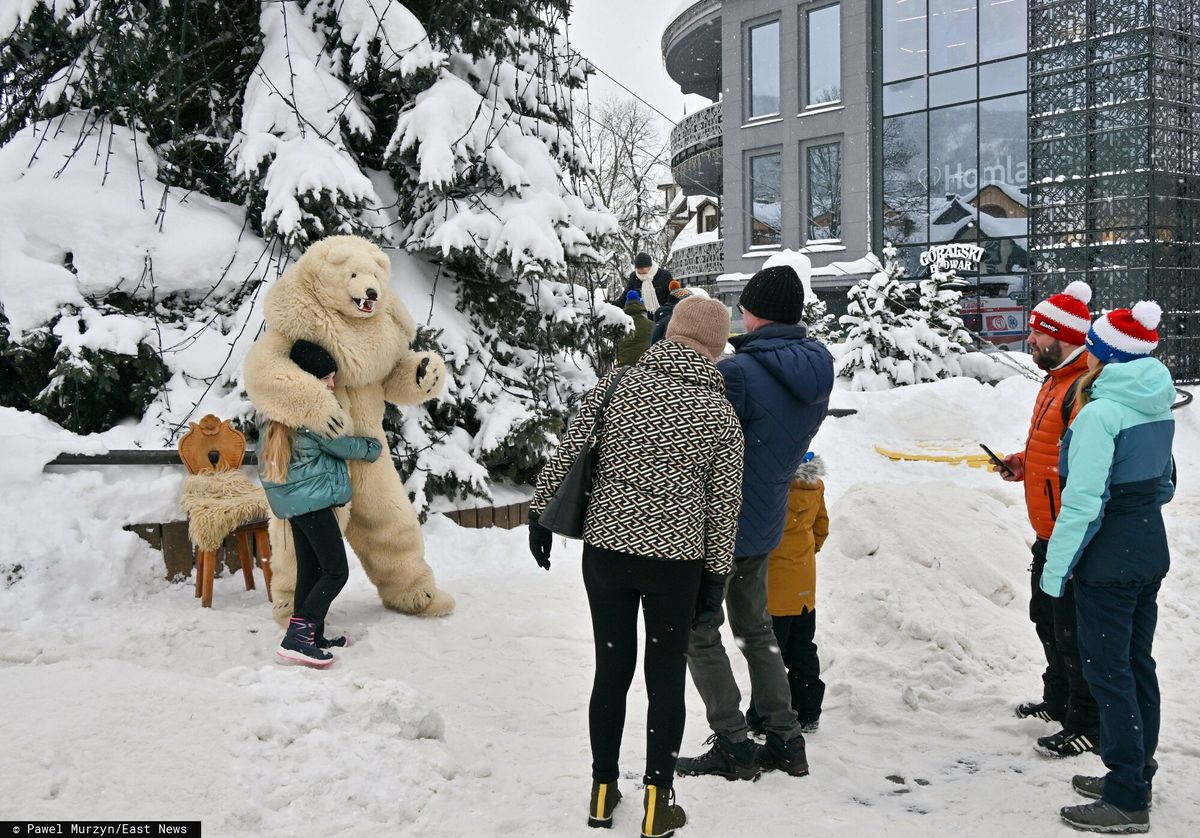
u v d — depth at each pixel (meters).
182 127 8.38
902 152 23.83
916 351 13.90
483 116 7.94
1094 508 3.29
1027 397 12.34
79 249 7.08
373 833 3.03
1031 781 3.68
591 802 3.24
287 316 5.10
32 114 8.08
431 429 7.45
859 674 4.81
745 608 3.74
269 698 3.56
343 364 5.22
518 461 7.86
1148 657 3.48
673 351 3.29
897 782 3.70
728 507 3.21
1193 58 17.05
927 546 5.75
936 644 5.04
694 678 3.71
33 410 7.03
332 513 5.04
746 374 3.61
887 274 14.47
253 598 6.02
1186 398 13.52
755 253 26.09
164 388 7.00
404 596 5.65
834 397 12.63
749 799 3.49
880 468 10.45
